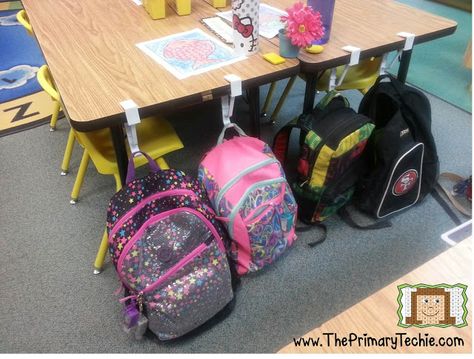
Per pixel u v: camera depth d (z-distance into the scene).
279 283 1.34
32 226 1.56
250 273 1.36
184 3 1.40
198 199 1.13
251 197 1.16
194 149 1.96
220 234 1.16
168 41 1.24
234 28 1.13
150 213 1.07
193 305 1.11
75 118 0.89
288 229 1.31
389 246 1.46
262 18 1.40
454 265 0.61
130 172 1.06
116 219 1.04
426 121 1.42
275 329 1.21
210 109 2.24
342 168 1.36
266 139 1.99
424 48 2.91
